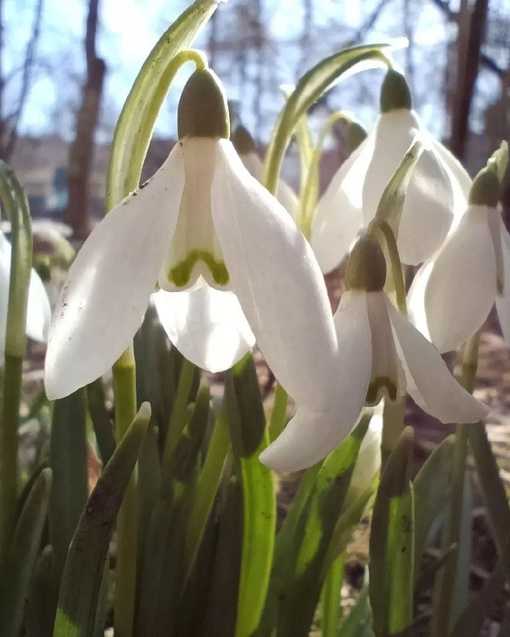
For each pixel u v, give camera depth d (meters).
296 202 0.12
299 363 0.06
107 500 0.07
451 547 0.09
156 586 0.09
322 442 0.06
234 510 0.09
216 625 0.09
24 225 0.08
